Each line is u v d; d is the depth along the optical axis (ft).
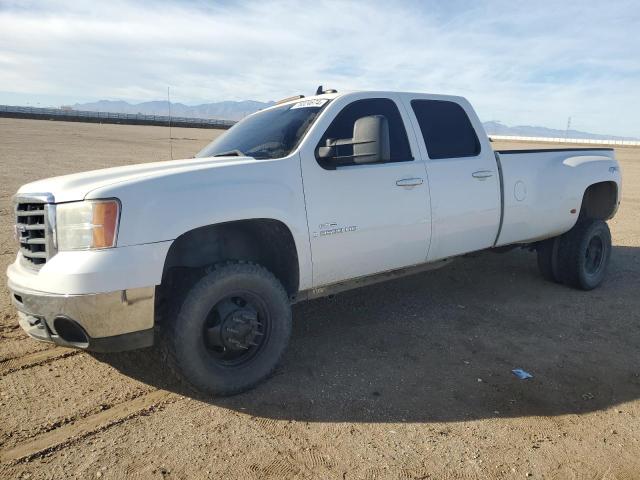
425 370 13.01
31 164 61.00
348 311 17.28
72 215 10.18
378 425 10.53
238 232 12.91
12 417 10.55
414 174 14.37
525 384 12.32
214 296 11.02
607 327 15.97
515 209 17.10
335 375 12.71
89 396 11.48
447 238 15.35
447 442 9.97
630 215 37.14
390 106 14.60
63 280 9.84
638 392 12.01
